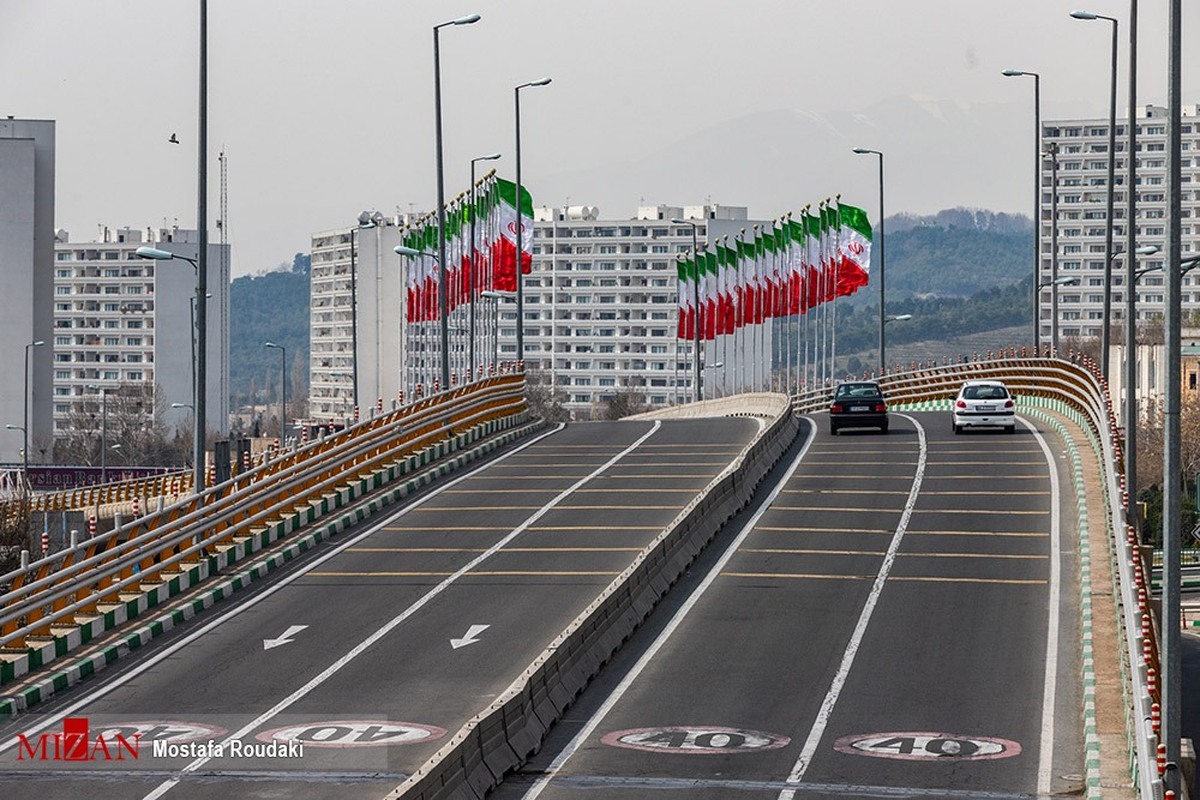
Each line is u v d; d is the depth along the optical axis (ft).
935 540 429.79
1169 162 239.91
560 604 363.97
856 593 373.61
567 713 284.20
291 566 420.77
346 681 304.30
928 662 313.12
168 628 357.82
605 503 495.41
